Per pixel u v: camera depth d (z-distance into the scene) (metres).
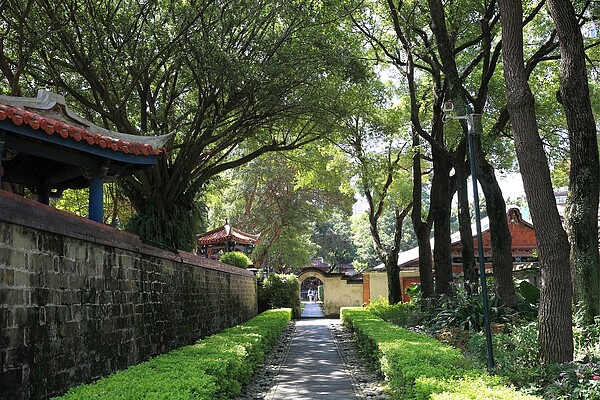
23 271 5.24
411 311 16.55
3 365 4.80
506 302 12.32
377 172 18.91
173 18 11.58
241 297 21.20
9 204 5.00
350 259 58.69
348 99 15.52
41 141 7.16
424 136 15.09
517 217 26.16
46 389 5.54
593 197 9.47
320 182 22.25
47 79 13.07
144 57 11.91
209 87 13.42
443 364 6.88
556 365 6.65
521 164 7.52
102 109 12.55
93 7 11.73
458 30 14.68
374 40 16.78
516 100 7.57
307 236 42.78
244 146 21.78
